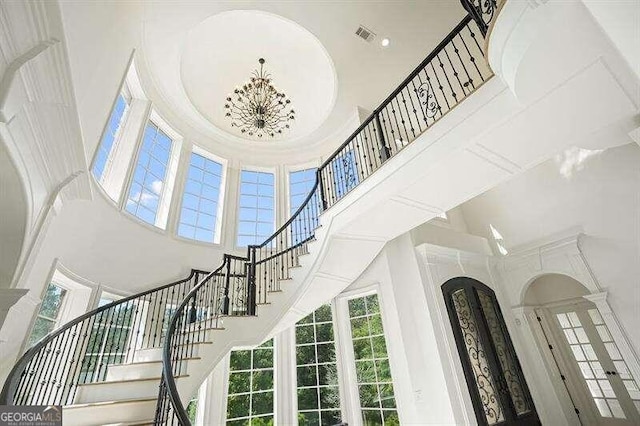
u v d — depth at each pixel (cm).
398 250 587
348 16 561
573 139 313
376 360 567
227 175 820
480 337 541
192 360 393
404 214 416
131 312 521
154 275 581
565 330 633
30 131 239
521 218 650
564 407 557
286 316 503
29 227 286
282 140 867
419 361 497
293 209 845
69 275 439
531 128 293
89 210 484
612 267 511
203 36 650
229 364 611
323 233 462
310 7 545
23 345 361
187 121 762
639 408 523
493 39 231
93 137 363
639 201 494
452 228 705
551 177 610
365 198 408
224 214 766
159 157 705
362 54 628
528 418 511
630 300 486
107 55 361
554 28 194
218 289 566
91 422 307
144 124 639
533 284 689
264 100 669
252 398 616
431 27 581
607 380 564
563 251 572
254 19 635
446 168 338
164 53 605
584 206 557
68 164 306
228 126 834
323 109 798
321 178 536
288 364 638
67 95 242
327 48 613
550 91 247
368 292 593
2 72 192
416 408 467
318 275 478
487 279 635
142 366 390
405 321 524
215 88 758
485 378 507
